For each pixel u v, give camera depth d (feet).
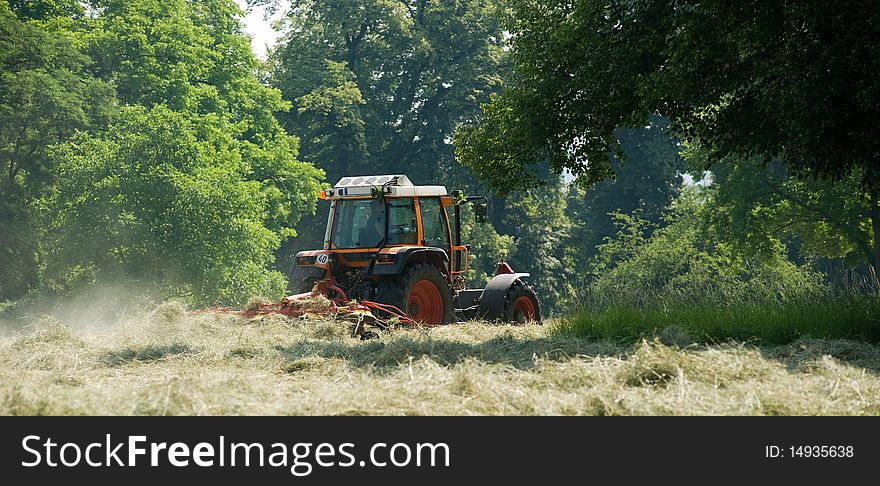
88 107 184.03
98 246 167.22
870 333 64.34
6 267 174.40
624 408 37.50
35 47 174.40
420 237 84.38
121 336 64.49
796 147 67.92
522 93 80.59
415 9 274.57
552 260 282.97
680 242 230.07
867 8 62.23
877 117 63.57
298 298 73.46
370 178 85.30
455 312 85.61
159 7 211.00
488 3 265.75
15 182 185.47
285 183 233.96
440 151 269.64
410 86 271.69
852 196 180.55
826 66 63.00
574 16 77.82
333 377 47.21
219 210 175.73
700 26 68.85
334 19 261.65
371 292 78.38
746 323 68.44
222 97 228.63
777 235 210.38
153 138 175.32
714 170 220.84
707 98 74.23
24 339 60.08
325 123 251.39
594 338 68.33
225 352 55.83
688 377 43.14
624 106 75.87
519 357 54.13
